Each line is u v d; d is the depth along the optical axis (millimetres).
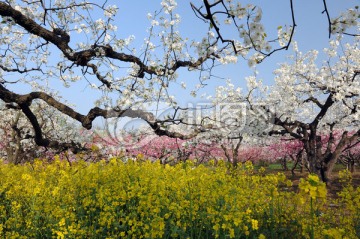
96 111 6793
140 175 6191
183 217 5102
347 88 12164
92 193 6055
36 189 5680
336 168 23641
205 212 5141
